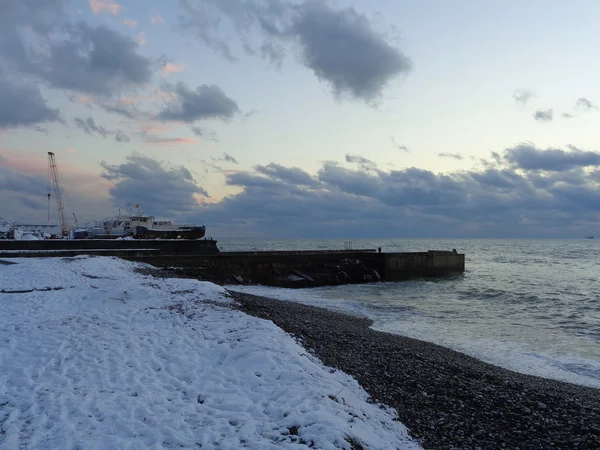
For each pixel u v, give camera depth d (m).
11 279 20.84
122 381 8.82
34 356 10.09
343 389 9.01
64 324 12.78
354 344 13.32
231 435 6.66
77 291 17.72
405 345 14.69
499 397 9.84
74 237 56.12
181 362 10.01
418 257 43.00
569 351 15.86
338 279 37.91
